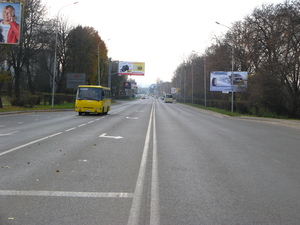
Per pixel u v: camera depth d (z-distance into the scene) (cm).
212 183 675
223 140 1420
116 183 657
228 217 482
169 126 2081
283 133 1812
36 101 4184
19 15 2420
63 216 472
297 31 2675
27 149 1038
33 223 445
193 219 471
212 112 4194
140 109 4844
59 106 4412
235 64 5178
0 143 1160
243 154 1056
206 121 2673
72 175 715
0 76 3080
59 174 721
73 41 5606
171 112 4175
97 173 740
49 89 6588
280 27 3167
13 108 3312
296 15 2698
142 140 1350
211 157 985
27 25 3769
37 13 3822
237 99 4947
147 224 450
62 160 877
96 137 1394
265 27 3653
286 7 2959
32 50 4016
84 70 6184
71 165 818
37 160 870
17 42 2423
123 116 3027
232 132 1797
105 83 9444
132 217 474
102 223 450
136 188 624
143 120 2580
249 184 674
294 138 1566
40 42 3931
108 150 1065
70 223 448
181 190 618
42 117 2619
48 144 1155
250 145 1280
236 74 4350
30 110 3259
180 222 459
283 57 3225
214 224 454
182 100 10794
